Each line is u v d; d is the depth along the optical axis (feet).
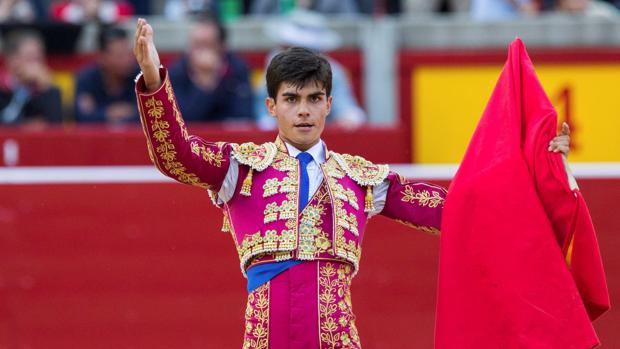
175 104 40.45
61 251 68.03
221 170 41.75
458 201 43.75
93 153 82.23
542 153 43.37
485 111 44.83
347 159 43.75
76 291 67.92
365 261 66.95
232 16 103.76
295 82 41.63
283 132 42.52
